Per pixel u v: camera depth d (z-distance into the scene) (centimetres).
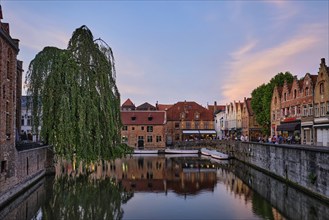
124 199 2506
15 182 2348
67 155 2505
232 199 2486
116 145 2738
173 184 3148
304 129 4328
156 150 7100
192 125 8438
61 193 2673
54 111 2634
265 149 3738
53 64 2677
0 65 2061
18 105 3547
